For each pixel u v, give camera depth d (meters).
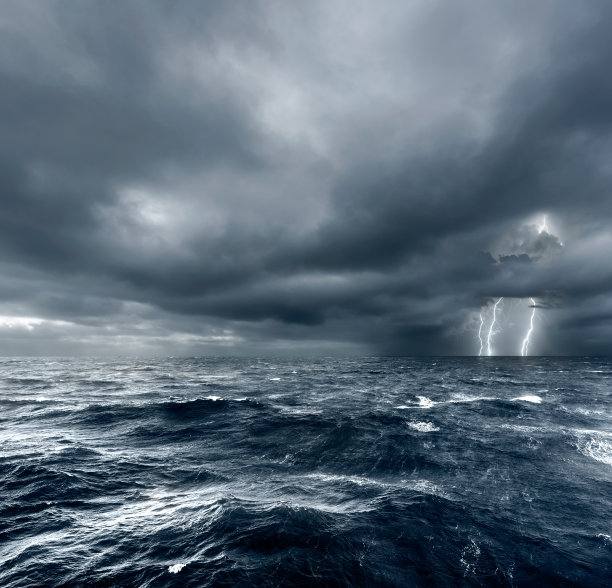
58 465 15.39
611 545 9.84
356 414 28.62
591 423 25.84
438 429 23.52
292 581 7.45
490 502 12.48
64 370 91.00
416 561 8.69
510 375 74.81
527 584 8.12
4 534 9.57
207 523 9.88
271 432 22.66
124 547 8.77
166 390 47.06
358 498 12.42
